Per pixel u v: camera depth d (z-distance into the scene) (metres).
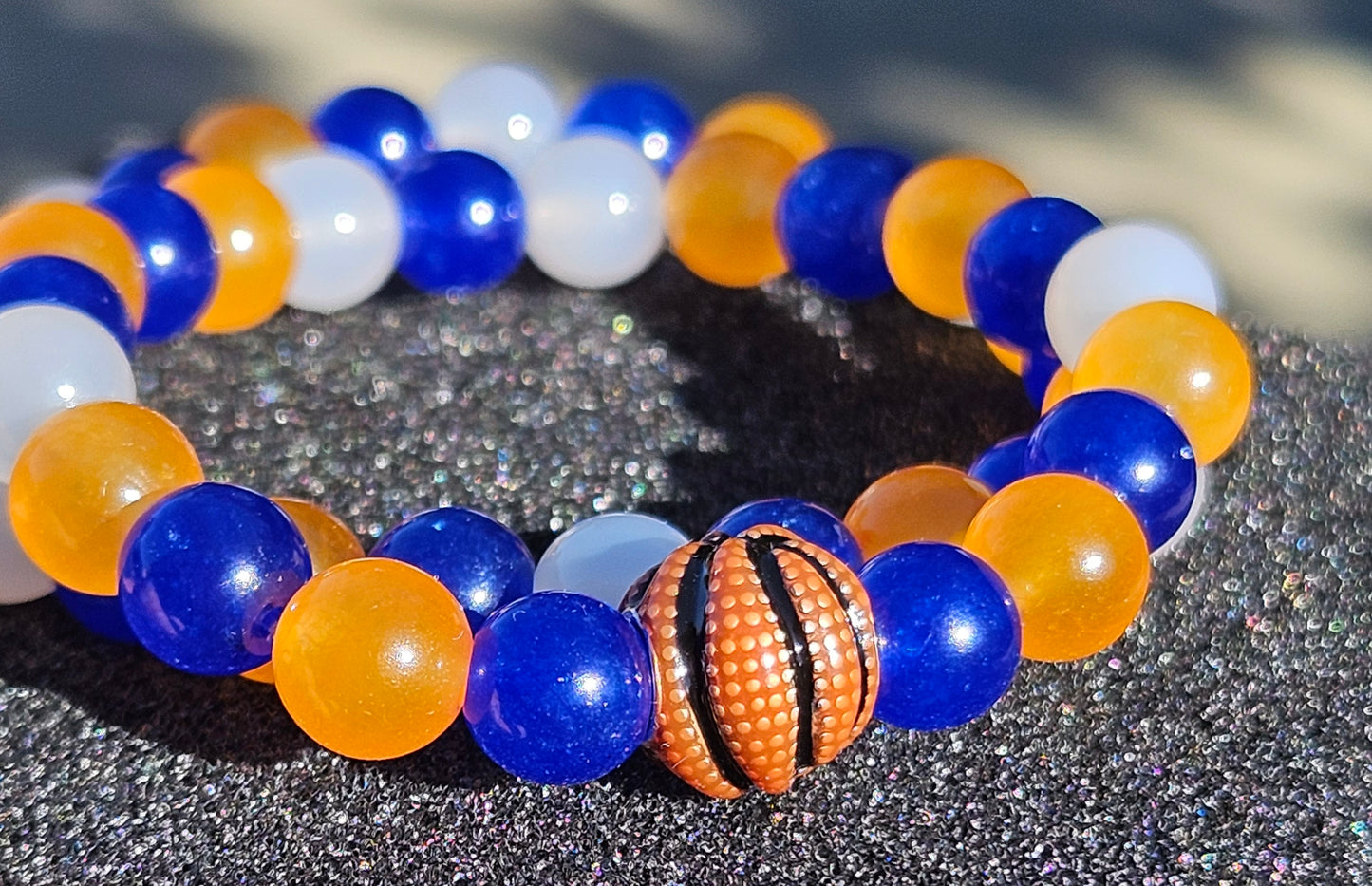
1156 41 0.25
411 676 0.15
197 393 0.18
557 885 0.15
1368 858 0.15
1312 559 0.17
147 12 0.25
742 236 0.19
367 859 0.15
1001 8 0.26
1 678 0.16
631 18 0.26
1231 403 0.16
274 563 0.15
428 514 0.16
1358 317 0.20
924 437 0.18
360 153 0.20
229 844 0.15
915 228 0.18
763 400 0.18
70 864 0.15
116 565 0.15
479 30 0.26
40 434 0.16
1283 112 0.24
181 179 0.18
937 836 0.15
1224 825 0.15
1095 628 0.15
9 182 0.21
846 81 0.25
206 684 0.16
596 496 0.18
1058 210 0.17
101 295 0.17
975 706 0.15
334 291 0.19
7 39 0.25
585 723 0.15
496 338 0.19
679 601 0.15
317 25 0.26
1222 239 0.21
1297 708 0.16
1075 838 0.15
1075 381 0.17
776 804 0.16
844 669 0.15
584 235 0.19
